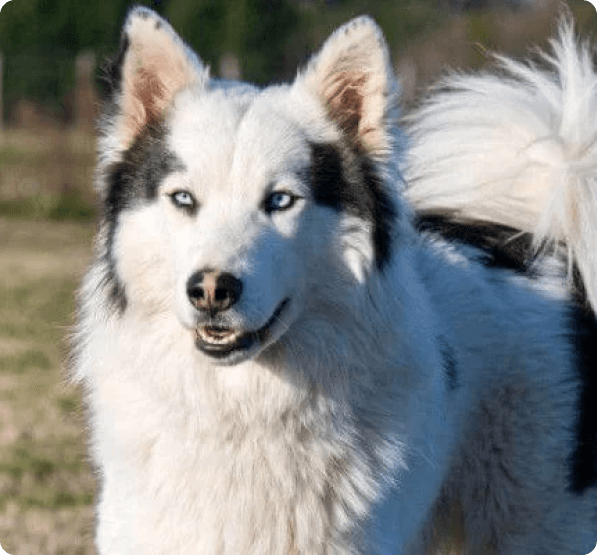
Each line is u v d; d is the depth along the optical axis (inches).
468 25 1331.2
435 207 380.2
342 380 279.4
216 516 277.1
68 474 517.0
